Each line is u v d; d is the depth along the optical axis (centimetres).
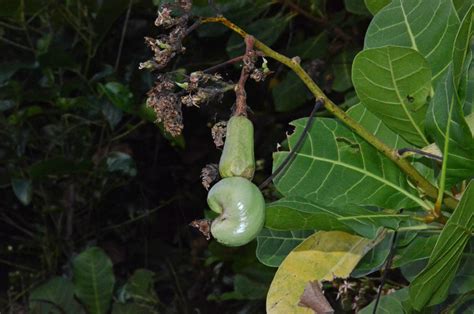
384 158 117
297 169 116
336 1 216
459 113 110
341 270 119
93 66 223
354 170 117
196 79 108
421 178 115
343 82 190
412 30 117
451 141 112
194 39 225
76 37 218
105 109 220
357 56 113
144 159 256
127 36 225
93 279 198
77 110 227
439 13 116
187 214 258
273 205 110
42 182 236
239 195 106
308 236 125
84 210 242
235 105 109
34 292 198
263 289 187
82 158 233
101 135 229
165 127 109
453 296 125
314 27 213
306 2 190
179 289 234
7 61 222
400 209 117
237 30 109
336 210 112
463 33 112
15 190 227
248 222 106
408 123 116
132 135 246
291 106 193
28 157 235
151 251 253
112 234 254
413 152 115
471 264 121
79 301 199
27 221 254
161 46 108
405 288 129
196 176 252
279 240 125
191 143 246
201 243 247
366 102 116
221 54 225
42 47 219
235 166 107
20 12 213
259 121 225
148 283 212
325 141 117
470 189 107
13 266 252
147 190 257
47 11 216
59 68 221
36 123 237
